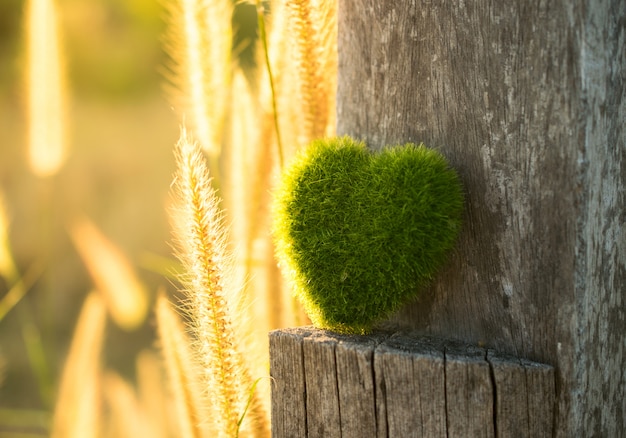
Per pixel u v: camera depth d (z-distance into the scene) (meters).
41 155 1.04
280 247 0.76
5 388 1.79
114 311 1.12
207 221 0.75
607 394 0.74
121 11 2.48
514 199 0.73
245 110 0.89
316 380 0.74
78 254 2.25
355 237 0.74
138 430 0.97
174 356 0.82
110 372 1.77
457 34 0.74
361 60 0.77
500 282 0.74
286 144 0.87
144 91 2.52
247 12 2.12
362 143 0.75
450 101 0.74
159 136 2.46
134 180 2.41
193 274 0.76
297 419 0.75
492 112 0.73
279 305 0.87
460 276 0.75
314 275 0.75
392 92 0.76
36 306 2.17
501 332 0.74
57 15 1.03
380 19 0.76
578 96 0.71
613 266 0.73
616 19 0.72
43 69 1.03
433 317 0.76
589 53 0.71
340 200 0.75
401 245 0.73
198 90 0.87
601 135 0.72
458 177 0.74
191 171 0.74
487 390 0.72
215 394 0.77
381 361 0.73
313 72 0.82
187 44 0.88
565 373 0.72
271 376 0.75
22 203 2.28
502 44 0.73
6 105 2.38
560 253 0.72
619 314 0.74
